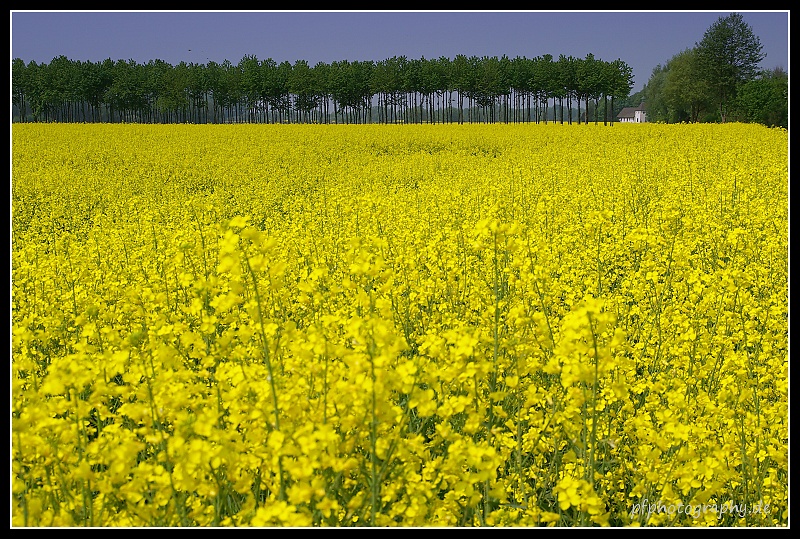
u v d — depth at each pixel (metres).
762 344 4.74
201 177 20.73
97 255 8.02
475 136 31.84
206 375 3.44
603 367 3.05
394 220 10.02
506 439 3.23
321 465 2.48
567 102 63.72
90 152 26.03
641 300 6.20
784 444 3.51
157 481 2.50
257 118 78.81
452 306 5.61
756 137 27.98
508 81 66.06
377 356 2.70
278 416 2.68
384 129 37.47
